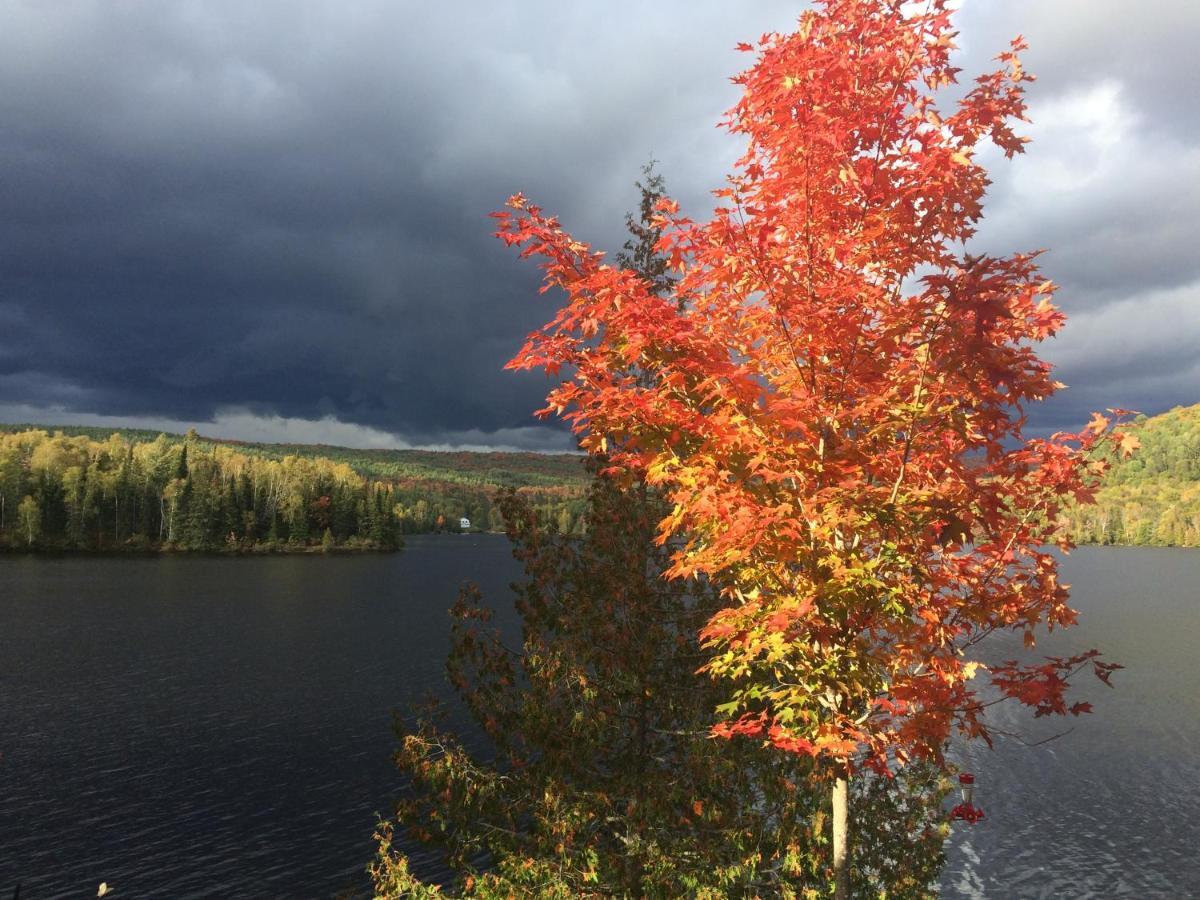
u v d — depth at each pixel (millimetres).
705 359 7215
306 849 29688
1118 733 46062
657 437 7852
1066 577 142250
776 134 7078
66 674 56500
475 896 11383
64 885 26953
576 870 10914
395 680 55125
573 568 12797
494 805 11555
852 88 7074
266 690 52375
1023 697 6918
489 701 12523
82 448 184125
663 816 10875
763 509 6875
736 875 10570
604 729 11922
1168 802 36094
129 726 44562
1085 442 7730
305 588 109250
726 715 11344
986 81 7297
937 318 6875
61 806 33562
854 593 6922
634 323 7074
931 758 7457
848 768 7738
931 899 12273
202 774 37281
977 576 7945
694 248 7766
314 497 198375
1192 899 27859
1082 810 35344
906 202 7309
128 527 169875
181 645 67188
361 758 39438
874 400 7191
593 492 12781
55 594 96250
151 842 30234
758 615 7438
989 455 7875
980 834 32969
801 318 7082
